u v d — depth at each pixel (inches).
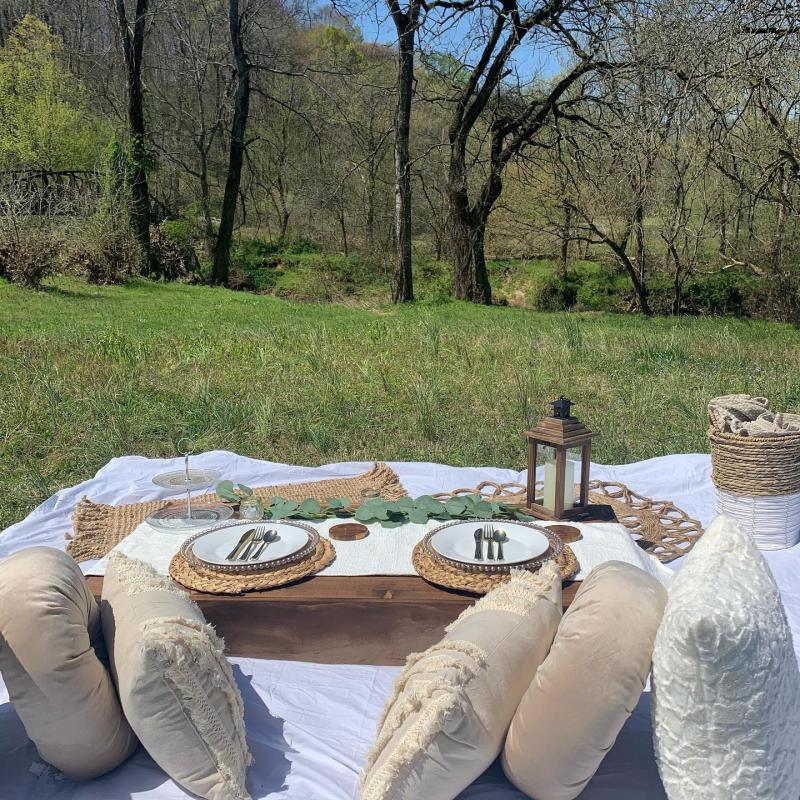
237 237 1505.9
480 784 87.0
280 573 115.0
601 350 430.6
